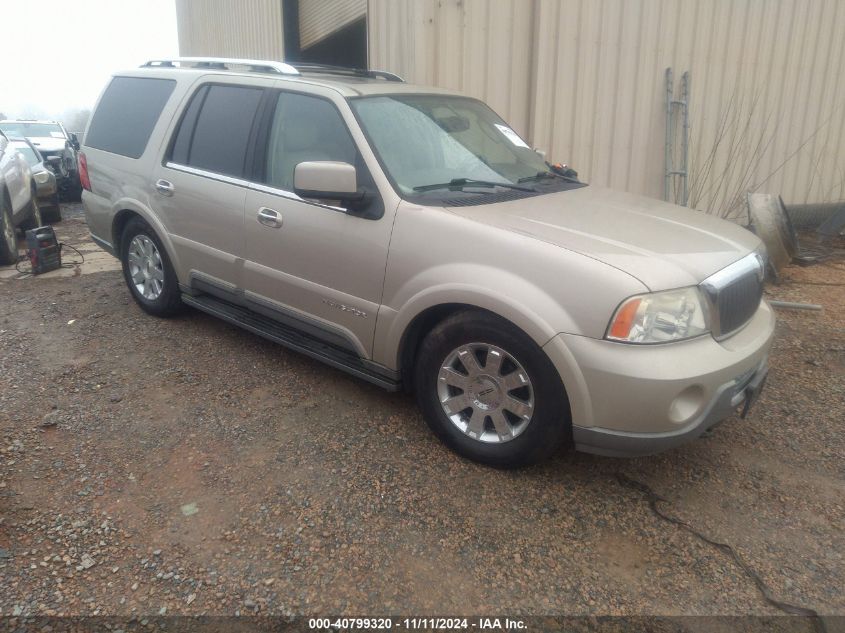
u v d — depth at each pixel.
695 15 7.65
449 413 3.44
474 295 3.12
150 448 3.51
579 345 2.88
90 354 4.68
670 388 2.81
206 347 4.82
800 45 8.30
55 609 2.46
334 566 2.71
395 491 3.19
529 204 3.65
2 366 4.47
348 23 8.38
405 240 3.40
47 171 10.34
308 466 3.38
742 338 3.23
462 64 6.77
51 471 3.28
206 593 2.56
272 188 4.04
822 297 6.27
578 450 3.06
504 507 3.10
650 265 2.95
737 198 8.59
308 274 3.87
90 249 8.18
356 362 3.83
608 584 2.67
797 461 3.55
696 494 3.26
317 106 3.96
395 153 3.72
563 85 7.24
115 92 5.54
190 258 4.69
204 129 4.59
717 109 8.12
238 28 12.15
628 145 7.81
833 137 8.90
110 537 2.84
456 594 2.59
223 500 3.10
